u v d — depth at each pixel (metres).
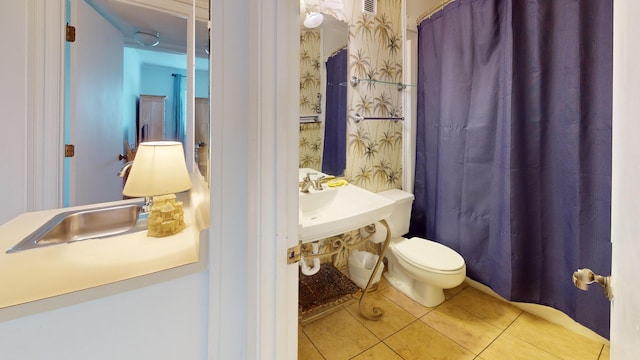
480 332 1.55
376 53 2.01
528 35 1.52
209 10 0.77
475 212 1.79
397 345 1.47
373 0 1.95
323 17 1.76
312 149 1.79
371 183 2.10
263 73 0.65
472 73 1.75
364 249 2.15
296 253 0.73
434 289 1.77
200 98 1.15
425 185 2.19
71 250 0.83
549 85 1.48
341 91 1.89
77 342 0.64
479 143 1.73
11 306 0.57
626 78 0.49
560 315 1.57
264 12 0.64
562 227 1.48
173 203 1.05
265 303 0.69
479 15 1.69
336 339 1.51
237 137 0.71
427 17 2.09
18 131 1.39
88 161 1.81
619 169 0.52
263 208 0.67
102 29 1.98
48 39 1.43
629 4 0.49
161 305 0.72
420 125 2.21
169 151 1.05
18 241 0.89
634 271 0.47
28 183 1.42
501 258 1.64
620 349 0.51
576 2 1.34
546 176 1.52
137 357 0.70
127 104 3.28
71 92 1.62
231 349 0.76
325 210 1.66
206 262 0.75
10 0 1.35
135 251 0.82
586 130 1.33
